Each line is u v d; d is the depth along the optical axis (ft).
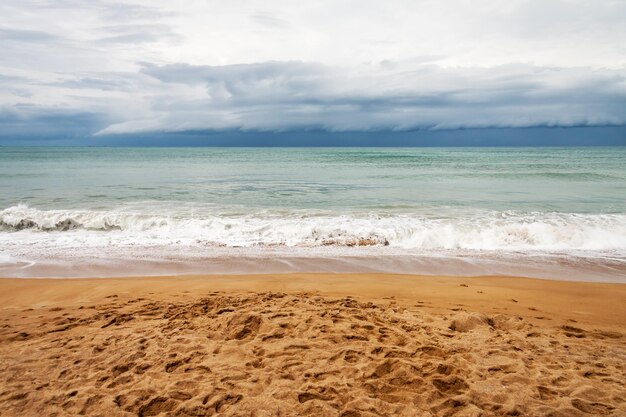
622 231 36.01
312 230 36.01
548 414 9.77
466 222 38.91
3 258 29.14
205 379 11.21
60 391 10.72
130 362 12.27
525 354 12.94
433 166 121.80
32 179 78.95
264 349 12.96
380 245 33.65
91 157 194.59
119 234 36.32
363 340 13.66
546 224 36.42
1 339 14.15
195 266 27.73
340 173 96.53
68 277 25.02
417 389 10.73
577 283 23.62
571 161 147.33
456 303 19.24
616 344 14.16
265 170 106.73
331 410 9.81
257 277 24.48
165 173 95.30
